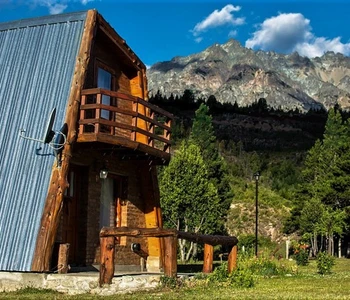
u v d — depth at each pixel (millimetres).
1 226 13984
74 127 14430
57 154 14188
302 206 48781
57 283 13414
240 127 104312
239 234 49312
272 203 57938
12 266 13508
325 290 14945
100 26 16562
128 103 19469
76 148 15523
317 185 49688
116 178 18688
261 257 23766
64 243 14438
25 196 14172
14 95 15648
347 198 47062
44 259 13430
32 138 14703
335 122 70375
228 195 44844
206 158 45375
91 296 12219
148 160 18469
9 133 15141
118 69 19172
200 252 36531
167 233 13500
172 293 12805
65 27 16031
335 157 53750
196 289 13797
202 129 57062
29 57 16078
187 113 105750
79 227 16578
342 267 30516
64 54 15641
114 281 12938
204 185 32406
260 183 70438
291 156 89688
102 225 17750
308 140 101688
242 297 12336
